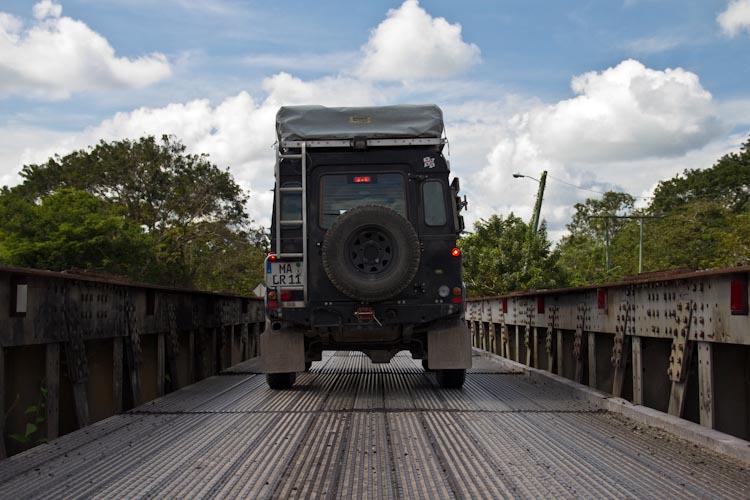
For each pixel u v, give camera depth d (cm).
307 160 993
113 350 836
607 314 888
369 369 1330
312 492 486
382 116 991
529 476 522
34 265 3950
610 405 822
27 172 5562
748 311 556
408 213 986
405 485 501
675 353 692
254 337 1783
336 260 930
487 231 3856
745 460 557
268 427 721
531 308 1293
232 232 5712
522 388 1036
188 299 1130
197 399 937
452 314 979
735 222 4906
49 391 666
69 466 561
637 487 491
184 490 492
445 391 1003
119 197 5516
